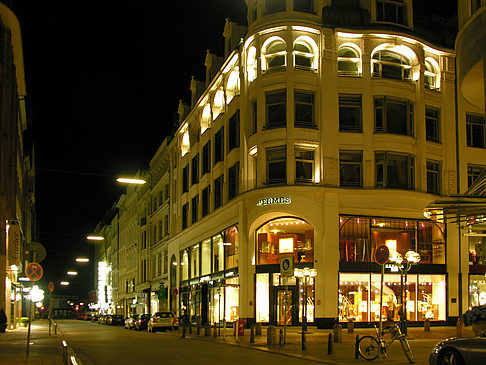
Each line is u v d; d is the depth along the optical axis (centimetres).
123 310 8988
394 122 3697
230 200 4006
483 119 4025
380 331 1642
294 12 3631
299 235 3603
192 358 1800
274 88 3609
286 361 1694
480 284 3781
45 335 3366
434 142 3812
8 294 3997
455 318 3675
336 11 3741
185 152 5672
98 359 1778
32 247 2308
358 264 3491
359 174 3606
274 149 3603
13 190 3797
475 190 1748
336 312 3388
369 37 3691
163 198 6462
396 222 3628
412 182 3694
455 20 4175
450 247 3728
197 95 5428
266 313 3625
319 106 3594
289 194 3491
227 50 4425
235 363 1631
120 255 9694
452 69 3941
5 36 3328
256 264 3672
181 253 5522
